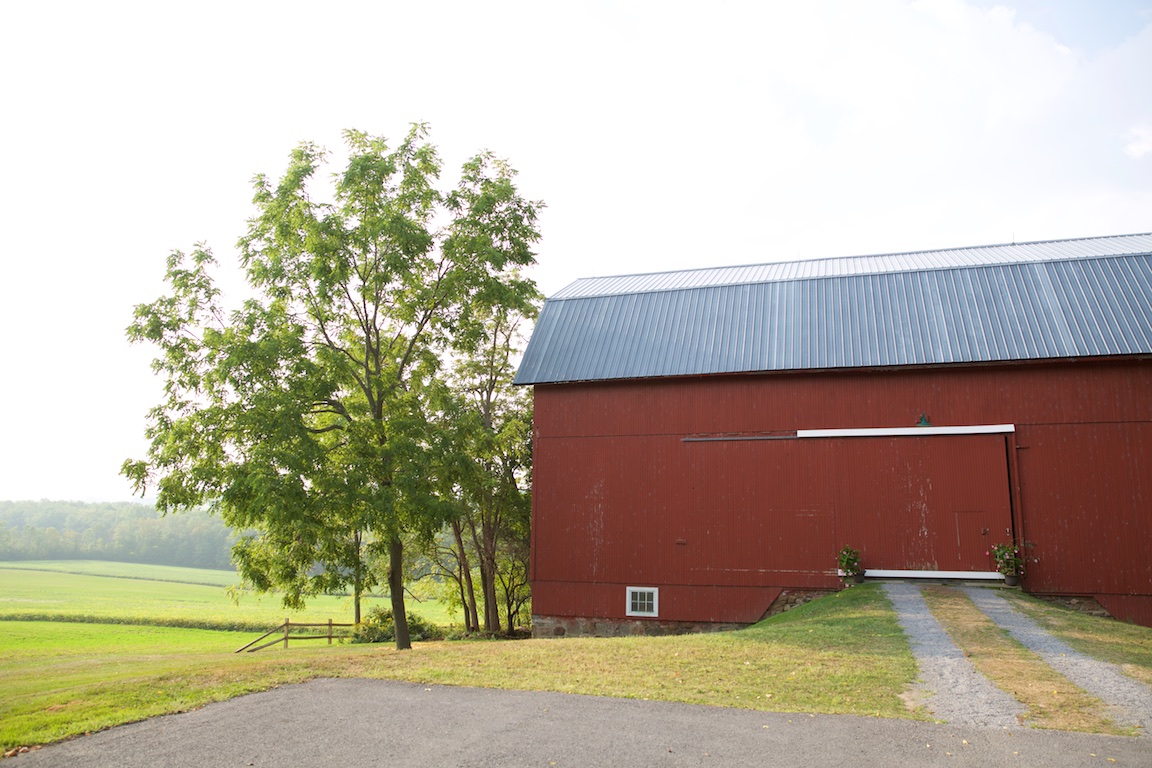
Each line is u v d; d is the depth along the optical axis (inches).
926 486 808.3
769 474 858.1
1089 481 763.4
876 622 631.8
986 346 800.9
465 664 520.7
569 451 931.3
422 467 812.6
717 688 443.2
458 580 1363.2
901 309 867.4
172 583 3312.0
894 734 356.5
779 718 384.2
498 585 1390.3
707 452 882.8
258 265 853.2
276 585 857.5
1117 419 764.0
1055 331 790.5
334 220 844.0
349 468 802.2
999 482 787.4
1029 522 773.3
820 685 446.6
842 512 828.6
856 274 927.0
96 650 1254.3
